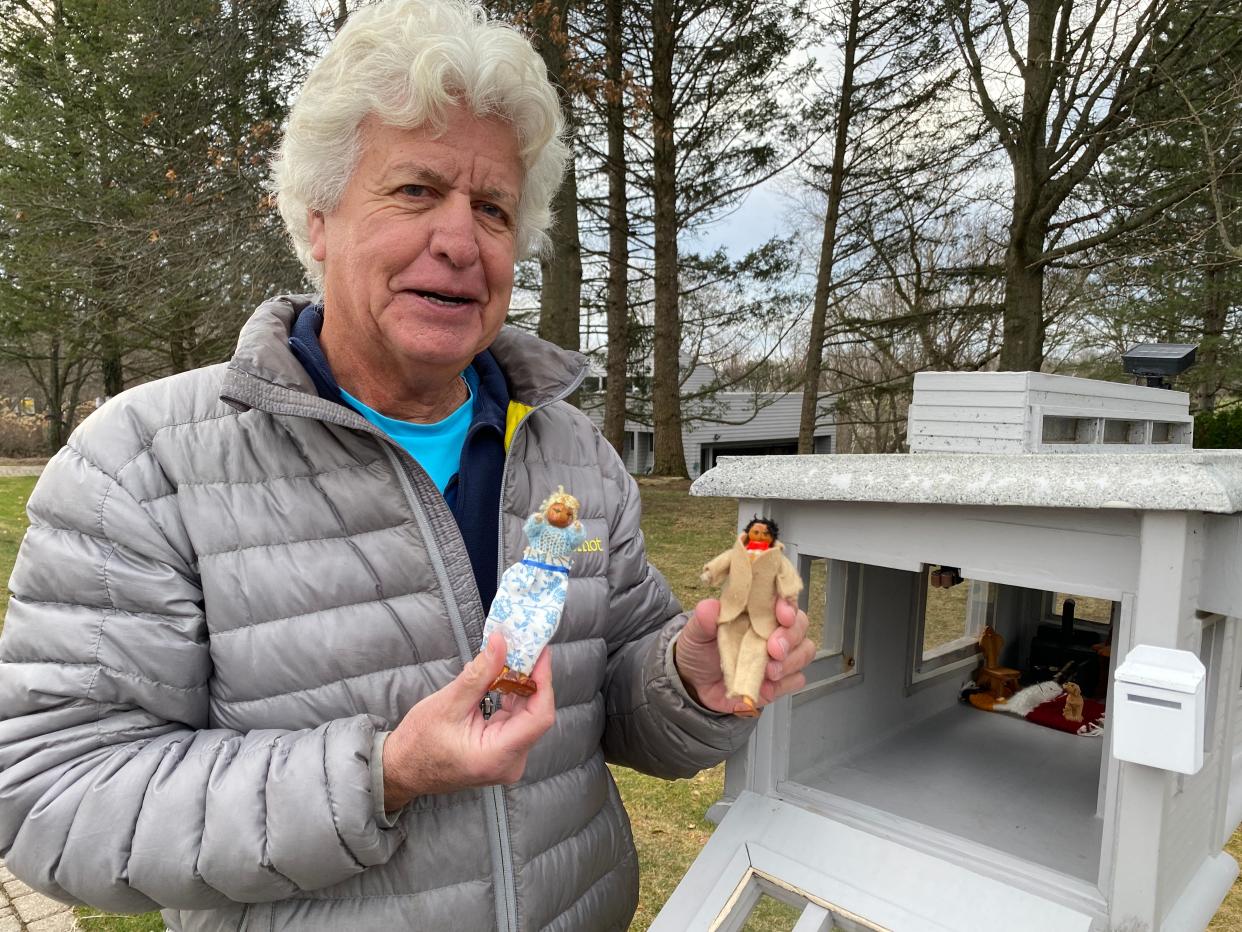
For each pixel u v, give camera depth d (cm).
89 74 874
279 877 93
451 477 122
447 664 109
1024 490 133
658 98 1085
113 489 101
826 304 1301
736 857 159
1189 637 126
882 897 142
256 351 106
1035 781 190
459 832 108
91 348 1458
